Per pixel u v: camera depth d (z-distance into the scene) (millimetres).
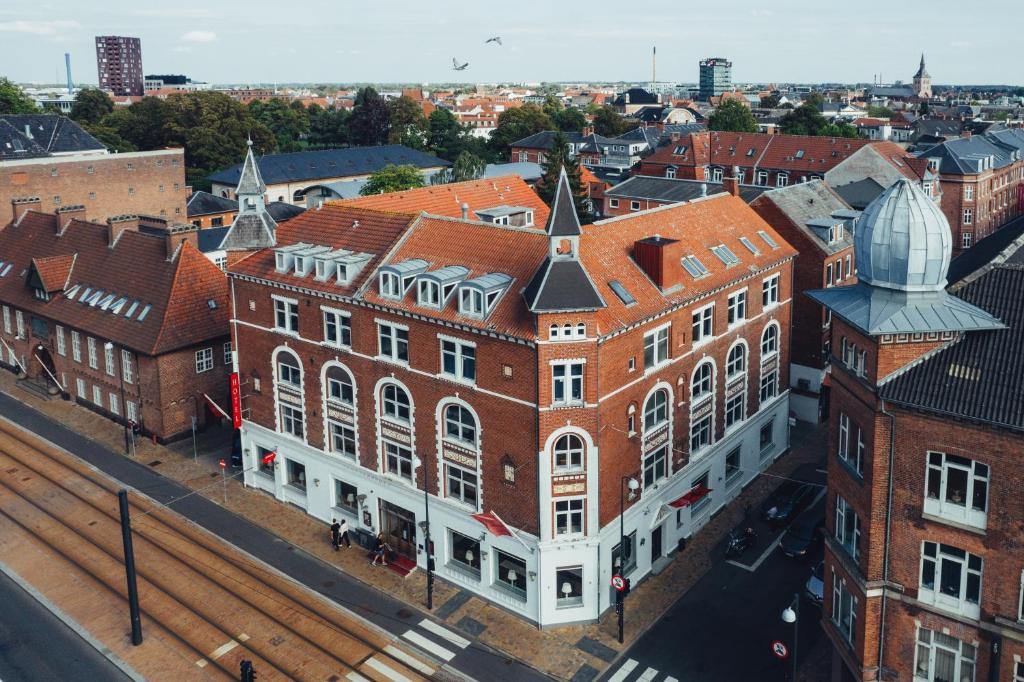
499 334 40438
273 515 52969
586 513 41688
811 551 48312
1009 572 29094
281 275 50938
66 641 40906
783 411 60656
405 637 41719
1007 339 30250
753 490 56500
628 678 38875
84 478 57438
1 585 45281
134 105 177625
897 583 31938
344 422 49656
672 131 182750
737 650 40625
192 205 118062
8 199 98188
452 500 45344
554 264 39781
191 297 64062
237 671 39031
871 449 31531
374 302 45406
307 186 137875
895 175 108625
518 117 193500
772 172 133000
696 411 49969
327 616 43188
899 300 31562
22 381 75000
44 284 69188
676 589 45688
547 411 40094
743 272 52344
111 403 66500
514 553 43000
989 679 30250
